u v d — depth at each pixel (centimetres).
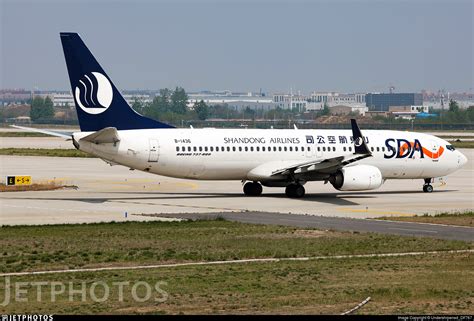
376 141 18262
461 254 9950
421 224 12700
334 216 13788
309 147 17638
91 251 9944
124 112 16200
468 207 15538
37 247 10200
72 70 15800
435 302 7475
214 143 16800
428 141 18662
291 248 10288
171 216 13550
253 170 17112
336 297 7612
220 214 13862
